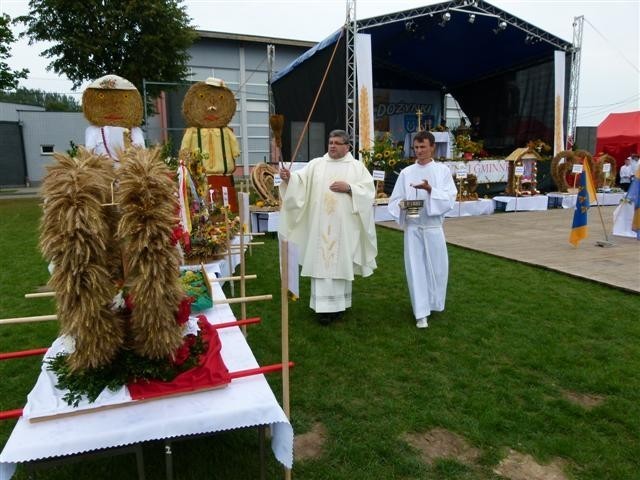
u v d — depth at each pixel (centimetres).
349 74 1215
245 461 277
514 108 1823
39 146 2681
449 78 2042
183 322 248
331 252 471
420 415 324
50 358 262
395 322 493
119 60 1669
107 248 226
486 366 396
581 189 824
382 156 1189
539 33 1484
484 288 607
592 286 616
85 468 271
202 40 2311
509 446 294
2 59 1609
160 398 232
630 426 311
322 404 337
